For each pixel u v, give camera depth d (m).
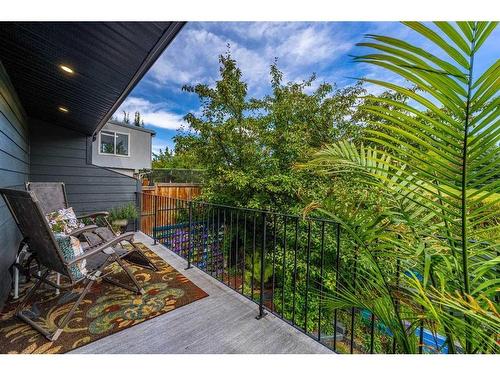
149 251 3.66
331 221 1.60
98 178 5.27
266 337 1.75
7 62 2.59
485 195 0.92
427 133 0.95
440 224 1.17
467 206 0.97
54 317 1.95
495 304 0.97
